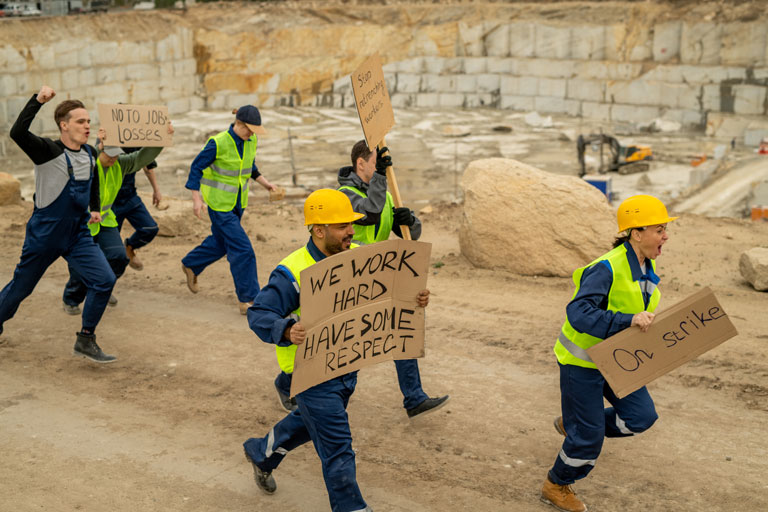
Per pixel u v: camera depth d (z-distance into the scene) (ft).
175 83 192.54
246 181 25.73
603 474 16.49
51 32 164.35
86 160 20.79
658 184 128.26
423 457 17.37
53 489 15.94
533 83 191.83
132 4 212.84
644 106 177.47
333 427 13.74
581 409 14.40
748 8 164.76
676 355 13.87
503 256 32.53
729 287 31.30
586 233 31.32
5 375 21.83
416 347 14.49
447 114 192.44
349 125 181.98
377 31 200.64
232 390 21.01
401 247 13.93
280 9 202.90
